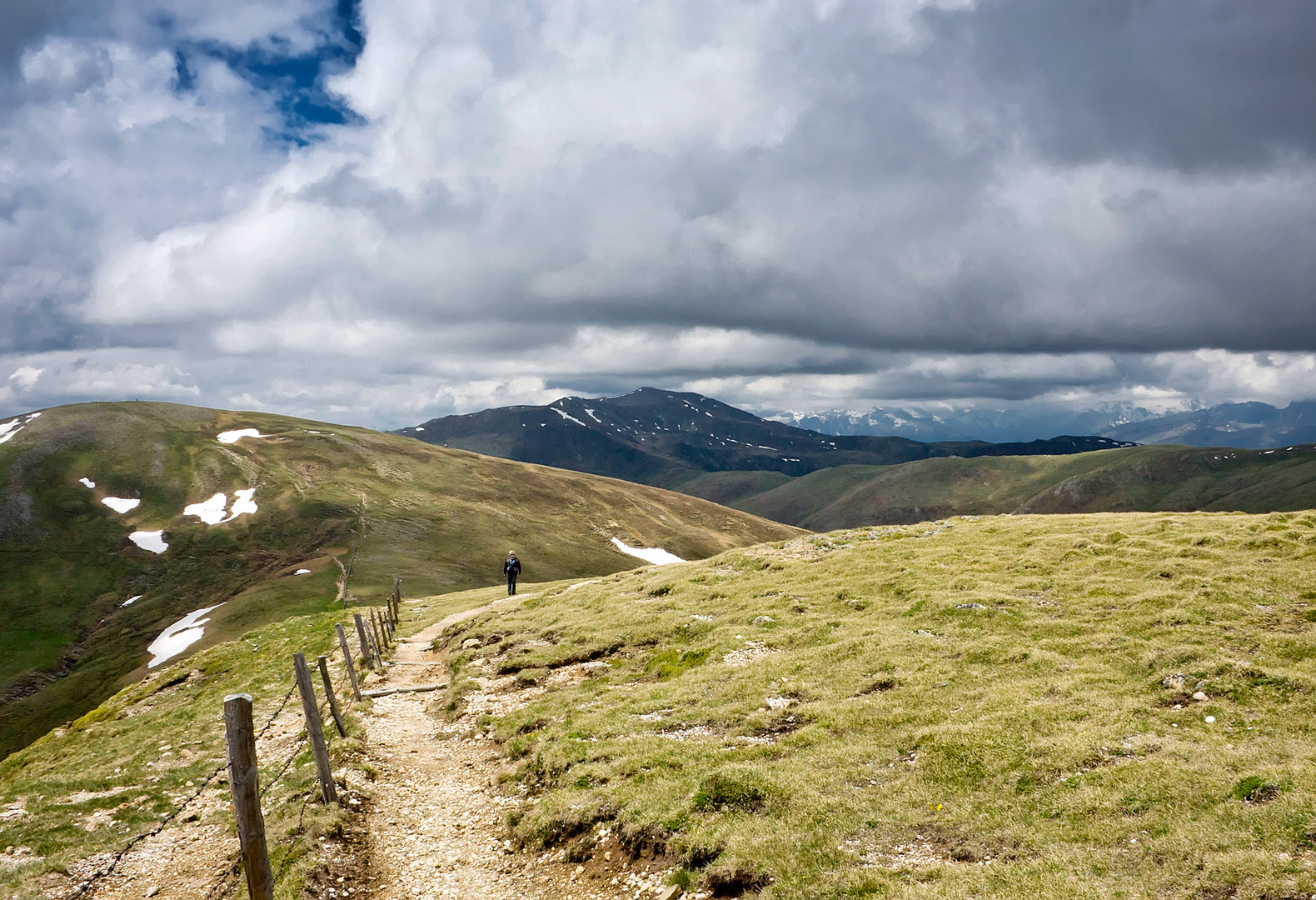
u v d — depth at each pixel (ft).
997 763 54.80
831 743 64.13
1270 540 106.73
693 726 75.05
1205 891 35.68
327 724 87.25
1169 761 49.88
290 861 51.42
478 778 73.97
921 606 104.47
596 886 49.42
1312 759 46.85
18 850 56.65
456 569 536.83
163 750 87.35
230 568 525.75
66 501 595.88
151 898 49.44
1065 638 83.51
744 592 130.31
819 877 43.21
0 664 400.67
